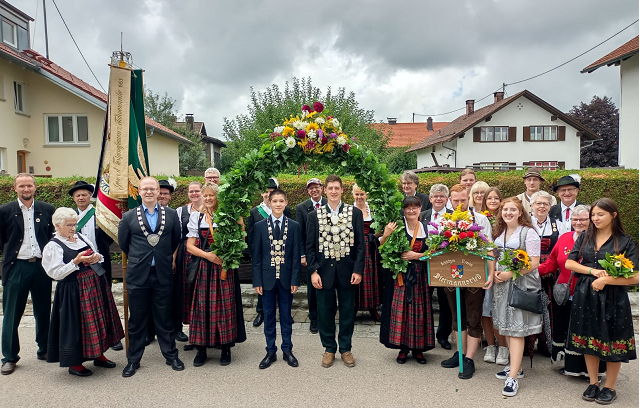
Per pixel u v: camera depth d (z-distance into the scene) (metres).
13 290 4.32
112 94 4.69
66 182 7.55
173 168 20.36
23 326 5.67
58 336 4.05
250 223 5.53
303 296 6.44
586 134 26.48
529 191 5.36
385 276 4.58
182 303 5.02
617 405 3.48
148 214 4.29
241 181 4.43
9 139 14.28
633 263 3.39
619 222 3.57
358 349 4.83
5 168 14.12
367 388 3.82
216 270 4.38
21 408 3.52
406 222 4.47
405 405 3.51
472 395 3.68
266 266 4.39
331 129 4.51
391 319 4.36
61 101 15.36
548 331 4.18
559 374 4.10
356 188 5.55
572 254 3.77
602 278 3.43
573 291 3.83
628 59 14.30
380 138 20.19
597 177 6.77
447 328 4.85
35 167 15.45
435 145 29.27
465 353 4.33
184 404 3.56
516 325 3.76
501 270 3.99
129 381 4.02
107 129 4.79
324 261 4.33
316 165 5.93
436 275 4.03
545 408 3.44
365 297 5.61
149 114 27.41
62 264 3.90
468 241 3.88
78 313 4.03
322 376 4.09
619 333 3.42
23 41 16.72
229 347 4.47
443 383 3.91
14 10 16.06
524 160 26.19
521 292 3.74
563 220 5.09
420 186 7.12
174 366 4.27
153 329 5.06
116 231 4.70
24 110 15.08
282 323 4.48
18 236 4.38
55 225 4.01
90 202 5.01
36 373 4.23
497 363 4.32
